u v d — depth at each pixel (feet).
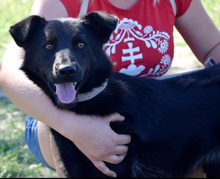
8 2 39.27
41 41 8.97
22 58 9.90
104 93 9.39
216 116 10.10
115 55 10.69
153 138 9.82
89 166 9.71
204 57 12.08
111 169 9.59
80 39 8.99
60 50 8.72
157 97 10.01
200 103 10.12
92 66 9.27
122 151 9.30
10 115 17.58
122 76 10.03
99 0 10.57
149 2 10.91
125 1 10.73
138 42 10.78
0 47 27.58
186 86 10.30
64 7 10.32
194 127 10.04
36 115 9.18
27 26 8.85
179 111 10.02
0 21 34.45
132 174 10.07
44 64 8.96
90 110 9.21
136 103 9.72
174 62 23.62
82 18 9.53
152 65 11.00
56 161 10.39
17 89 9.30
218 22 29.63
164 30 11.09
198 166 10.68
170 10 11.23
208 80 10.41
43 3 10.30
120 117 9.37
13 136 15.51
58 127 8.96
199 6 11.70
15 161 13.73
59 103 8.49
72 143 9.64
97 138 8.87
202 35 11.77
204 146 10.16
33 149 11.45
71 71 8.25
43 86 9.34
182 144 10.07
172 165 10.29
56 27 8.99
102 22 9.11
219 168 10.71
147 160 10.07
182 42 28.19
